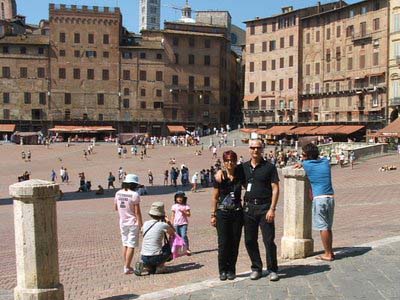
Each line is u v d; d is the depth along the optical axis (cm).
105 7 12769
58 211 3850
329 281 1030
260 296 948
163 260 1385
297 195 1285
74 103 12769
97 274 1425
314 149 1230
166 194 5228
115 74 12888
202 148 9688
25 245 912
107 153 9331
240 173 1107
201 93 13338
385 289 961
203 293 977
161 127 13150
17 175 7275
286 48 12088
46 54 12644
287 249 1292
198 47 13325
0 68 12550
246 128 12825
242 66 16750
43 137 11481
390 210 2727
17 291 919
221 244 1089
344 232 1817
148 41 13300
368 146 7150
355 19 10650
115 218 3288
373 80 10288
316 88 11538
